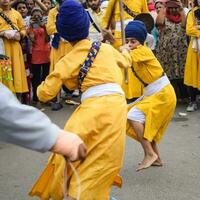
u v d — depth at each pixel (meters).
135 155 5.48
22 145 1.80
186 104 8.20
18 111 1.76
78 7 3.43
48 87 3.40
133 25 4.71
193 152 5.61
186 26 7.57
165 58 8.01
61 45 7.88
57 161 3.34
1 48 7.58
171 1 7.87
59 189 3.35
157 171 4.95
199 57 7.53
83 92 3.44
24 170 5.14
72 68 3.39
